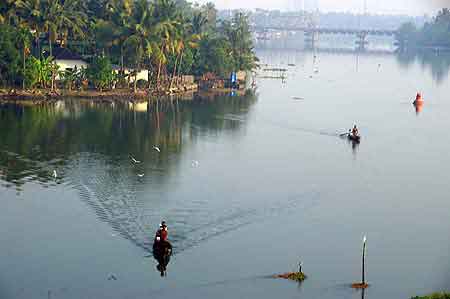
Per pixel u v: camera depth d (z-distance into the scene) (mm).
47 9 195250
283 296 73688
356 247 87688
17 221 91438
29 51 187500
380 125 179500
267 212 99000
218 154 134625
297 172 123250
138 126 159375
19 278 76062
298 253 84812
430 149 149500
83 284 75188
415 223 97562
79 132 147750
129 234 87938
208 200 102438
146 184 109062
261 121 176625
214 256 82875
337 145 150125
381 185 117312
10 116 161500
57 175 112000
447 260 83812
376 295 74688
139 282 76125
